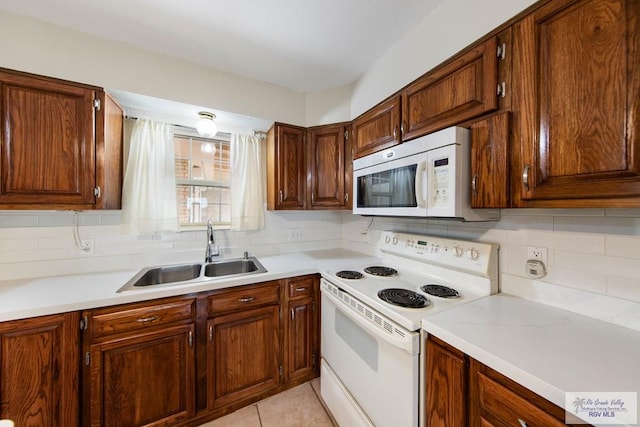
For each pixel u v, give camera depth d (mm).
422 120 1315
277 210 2135
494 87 985
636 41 655
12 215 1473
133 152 1776
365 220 2309
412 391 958
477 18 1070
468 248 1332
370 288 1343
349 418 1336
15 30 1288
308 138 2139
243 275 1607
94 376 1208
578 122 763
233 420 1515
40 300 1171
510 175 944
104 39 1478
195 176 2111
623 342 790
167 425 1374
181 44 1556
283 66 1801
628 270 880
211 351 1485
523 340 805
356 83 1957
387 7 1284
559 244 1052
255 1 1243
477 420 788
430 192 1173
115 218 1726
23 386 1092
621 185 679
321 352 1771
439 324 920
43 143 1288
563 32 799
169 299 1372
